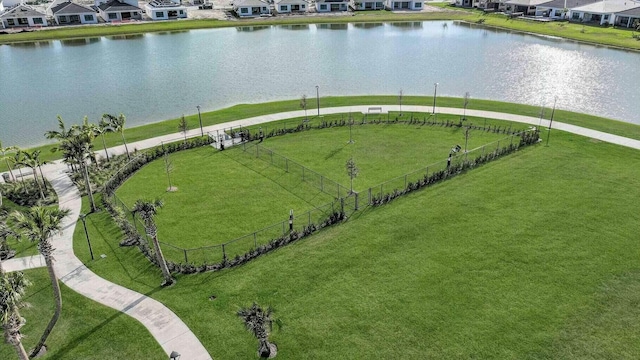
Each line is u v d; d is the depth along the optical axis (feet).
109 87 230.48
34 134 177.47
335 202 113.29
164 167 135.54
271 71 250.37
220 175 129.70
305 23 387.96
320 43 317.22
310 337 74.74
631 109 187.21
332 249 96.07
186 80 238.07
